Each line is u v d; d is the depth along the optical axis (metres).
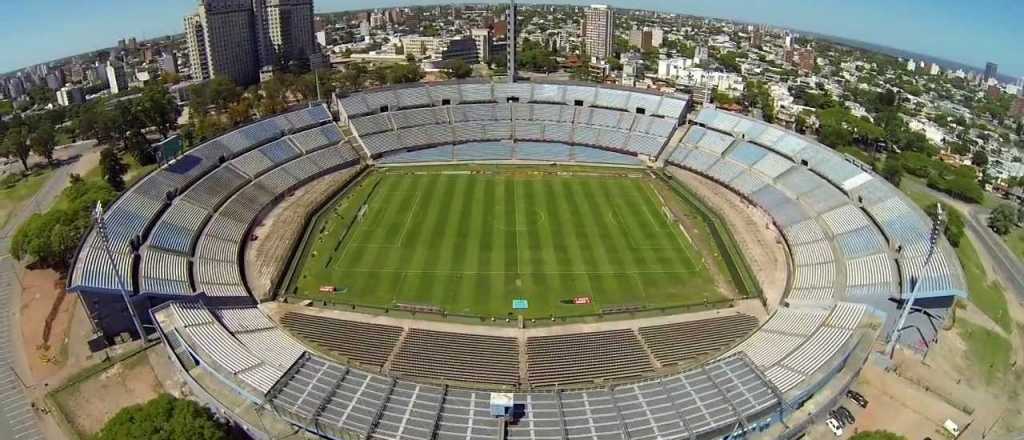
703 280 97.00
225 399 63.88
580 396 64.06
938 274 82.88
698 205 128.75
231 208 116.88
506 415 59.06
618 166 153.38
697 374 67.88
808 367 68.00
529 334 82.00
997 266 110.88
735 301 90.75
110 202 105.38
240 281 94.12
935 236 79.81
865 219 105.94
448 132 166.00
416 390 64.06
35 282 96.00
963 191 145.12
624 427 59.53
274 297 90.94
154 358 76.69
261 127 146.00
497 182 140.12
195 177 120.81
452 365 75.19
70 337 80.81
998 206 135.00
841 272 92.81
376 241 109.12
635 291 93.38
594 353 77.88
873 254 94.44
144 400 69.38
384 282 95.31
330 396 62.78
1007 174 178.75
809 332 77.12
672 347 79.44
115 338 79.38
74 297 91.00
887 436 56.91
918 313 81.44
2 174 156.00
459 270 98.94
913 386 72.31
